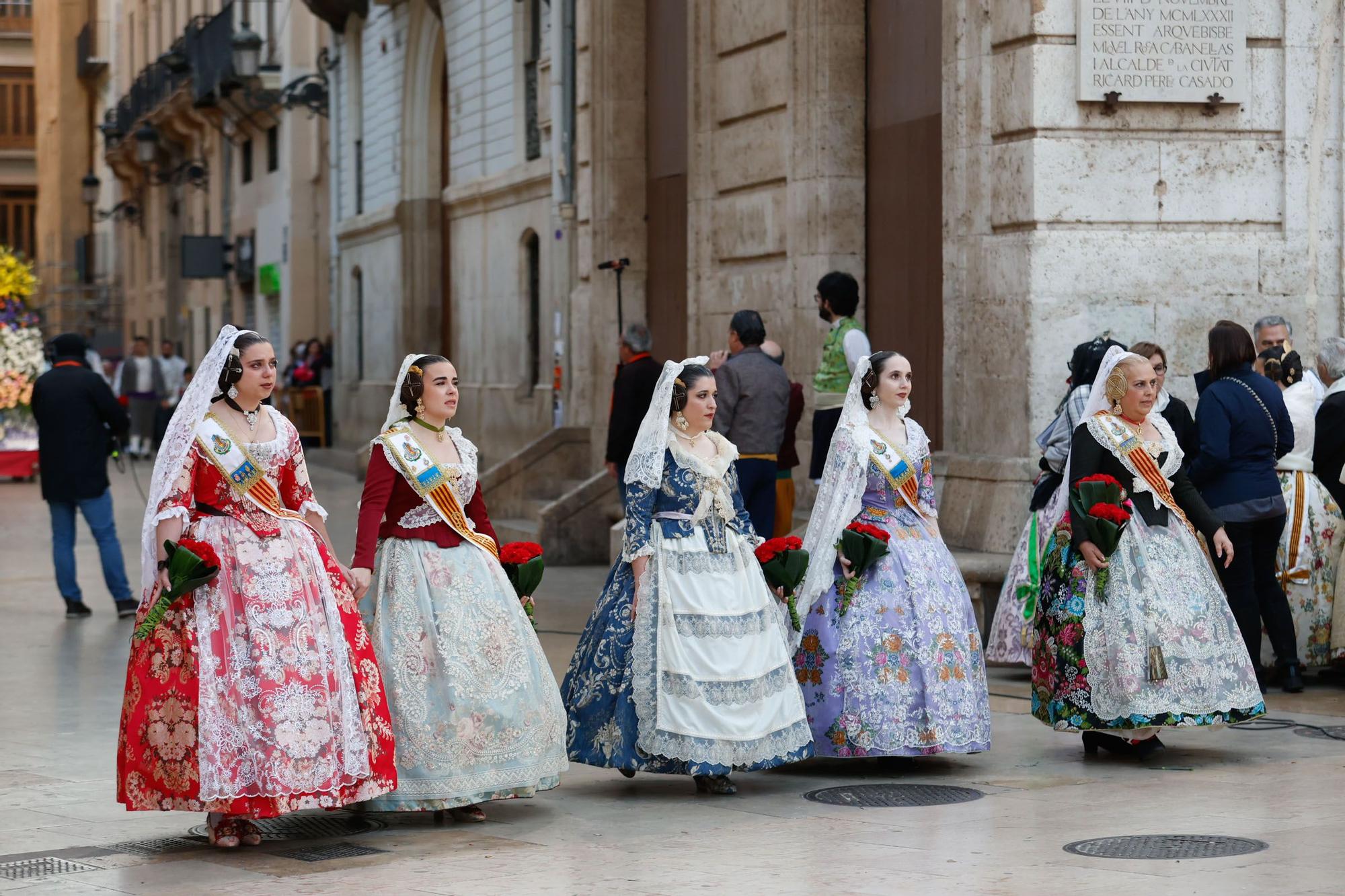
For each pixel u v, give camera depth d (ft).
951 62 36.32
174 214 145.28
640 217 54.95
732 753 21.94
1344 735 25.68
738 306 46.52
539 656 21.52
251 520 19.90
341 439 95.04
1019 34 34.12
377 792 19.84
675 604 22.16
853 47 42.32
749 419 34.47
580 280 56.90
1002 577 32.35
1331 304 35.04
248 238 114.32
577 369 57.00
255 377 20.10
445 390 21.43
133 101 146.10
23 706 29.58
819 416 34.55
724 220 47.32
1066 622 24.17
